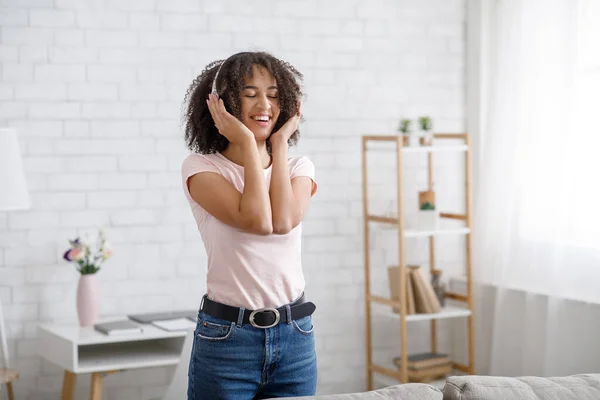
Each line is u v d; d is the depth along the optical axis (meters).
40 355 4.76
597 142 4.46
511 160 5.01
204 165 2.46
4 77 4.71
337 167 5.30
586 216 4.50
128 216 4.92
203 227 2.48
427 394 2.36
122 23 4.88
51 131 4.79
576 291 4.51
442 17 5.50
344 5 5.29
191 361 2.50
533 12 4.83
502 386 2.30
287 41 5.19
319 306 5.30
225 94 2.47
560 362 4.57
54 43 4.78
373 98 5.37
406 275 4.98
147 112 4.94
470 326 5.10
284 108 2.53
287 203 2.41
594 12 4.51
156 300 4.98
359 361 5.39
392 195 5.41
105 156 4.88
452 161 5.55
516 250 4.91
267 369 2.43
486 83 5.45
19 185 4.30
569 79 4.57
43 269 4.79
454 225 5.54
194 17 5.00
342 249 5.33
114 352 4.54
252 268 2.39
